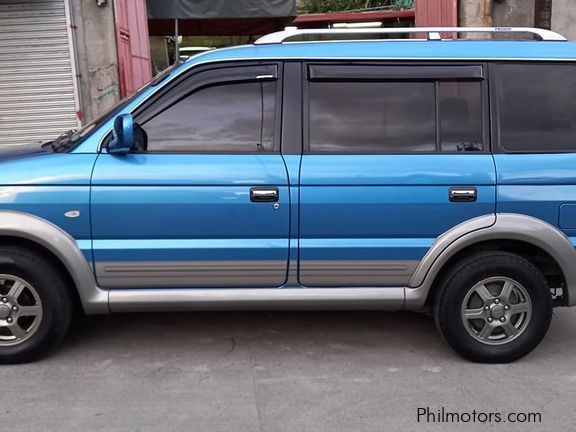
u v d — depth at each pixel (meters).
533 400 3.26
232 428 2.95
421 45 3.66
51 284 3.50
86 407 3.15
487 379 3.51
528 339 3.68
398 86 3.63
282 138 3.54
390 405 3.19
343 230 3.51
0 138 8.53
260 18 10.84
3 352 3.56
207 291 3.55
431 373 3.59
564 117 3.65
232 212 3.45
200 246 3.46
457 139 3.60
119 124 3.28
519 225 3.52
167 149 3.51
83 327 4.27
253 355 3.82
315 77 3.59
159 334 4.15
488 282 3.62
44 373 3.53
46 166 3.41
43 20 8.26
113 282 3.51
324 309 3.65
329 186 3.46
